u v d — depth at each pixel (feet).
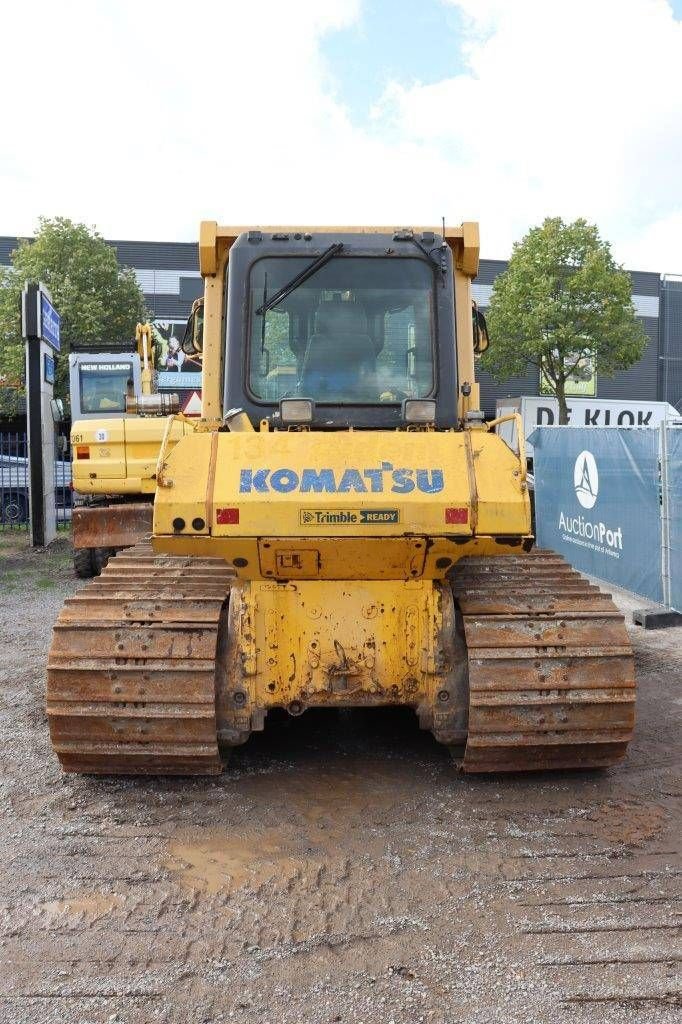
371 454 13.01
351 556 13.06
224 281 16.47
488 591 14.79
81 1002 9.05
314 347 15.34
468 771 14.21
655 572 27.14
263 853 12.26
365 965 9.67
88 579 37.11
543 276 74.18
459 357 16.57
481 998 9.11
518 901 10.98
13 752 16.31
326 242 15.51
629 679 13.52
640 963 9.70
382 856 12.15
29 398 46.34
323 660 13.83
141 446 34.14
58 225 83.82
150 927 10.43
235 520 12.51
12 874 11.70
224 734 13.96
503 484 12.76
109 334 84.43
